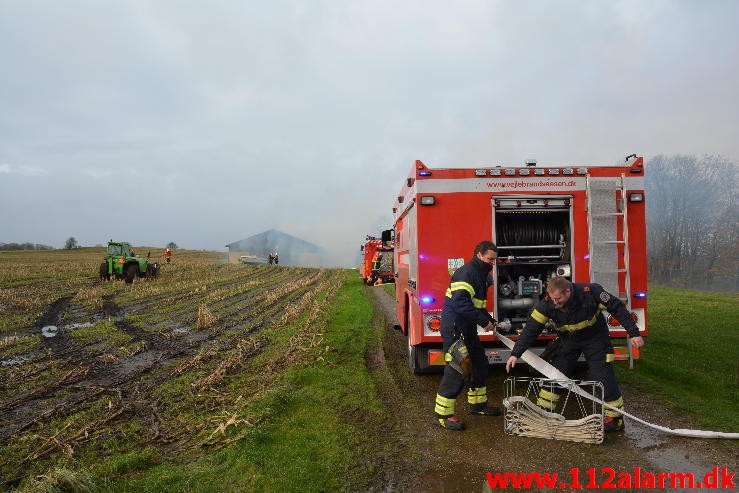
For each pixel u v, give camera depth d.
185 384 6.77
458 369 4.79
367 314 13.43
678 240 40.47
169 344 9.91
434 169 5.97
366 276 25.30
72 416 5.53
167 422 5.28
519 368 7.49
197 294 20.58
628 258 5.86
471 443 4.57
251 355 8.57
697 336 9.55
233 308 15.78
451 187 5.97
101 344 10.02
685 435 4.57
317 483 3.74
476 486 3.73
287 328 11.28
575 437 4.54
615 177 5.95
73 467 4.16
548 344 5.62
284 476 3.83
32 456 4.38
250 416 5.10
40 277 28.84
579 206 5.95
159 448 4.58
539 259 6.10
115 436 4.90
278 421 5.09
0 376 7.48
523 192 5.93
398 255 9.12
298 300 17.86
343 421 5.14
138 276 27.20
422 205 5.95
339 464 4.11
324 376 6.93
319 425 4.99
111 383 6.98
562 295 4.45
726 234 38.66
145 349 9.37
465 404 5.83
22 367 8.06
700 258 39.59
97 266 37.44
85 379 7.26
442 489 3.69
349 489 3.70
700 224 39.72
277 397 5.62
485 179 5.96
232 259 54.16
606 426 4.73
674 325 10.84
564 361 4.95
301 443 4.50
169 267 39.75
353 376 6.94
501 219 6.39
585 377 6.76
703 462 4.05
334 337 9.78
